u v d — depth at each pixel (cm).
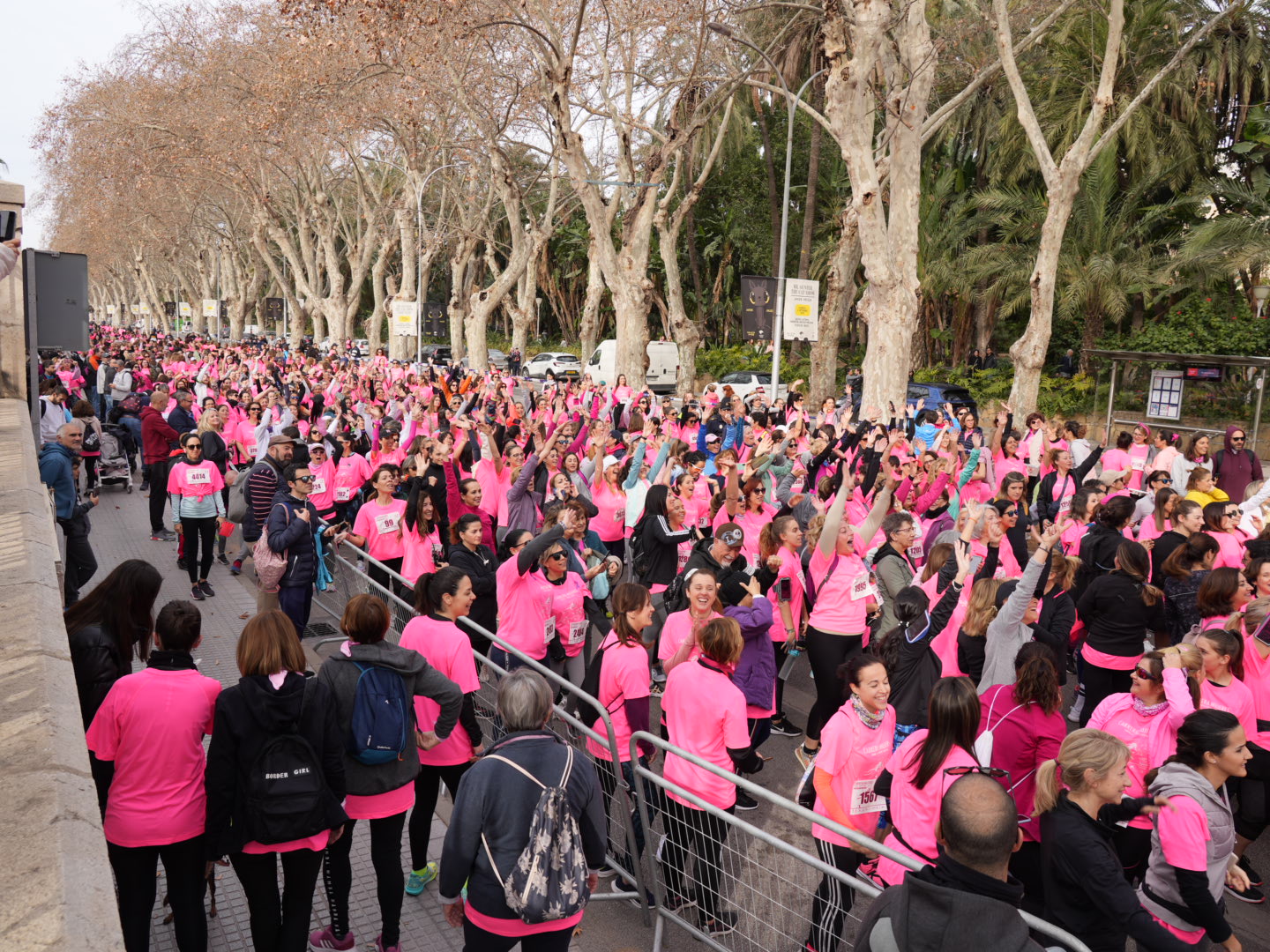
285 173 4691
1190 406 2108
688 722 456
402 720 423
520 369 4159
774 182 4006
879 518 718
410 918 474
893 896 264
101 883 249
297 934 390
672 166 4244
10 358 1009
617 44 2836
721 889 443
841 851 436
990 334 3628
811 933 402
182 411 1338
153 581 429
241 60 3828
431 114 3581
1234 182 2756
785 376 3853
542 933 346
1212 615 604
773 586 708
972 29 2430
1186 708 466
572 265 6069
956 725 383
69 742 320
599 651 519
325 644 854
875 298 1978
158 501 1266
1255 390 2009
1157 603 657
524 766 348
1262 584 630
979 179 3638
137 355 3009
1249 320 2650
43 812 273
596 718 509
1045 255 2053
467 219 4412
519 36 2867
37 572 486
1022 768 441
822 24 1941
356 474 1054
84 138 4500
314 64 2925
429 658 487
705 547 636
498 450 1007
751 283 2352
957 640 582
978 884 263
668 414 1658
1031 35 2023
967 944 245
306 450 936
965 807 266
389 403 1825
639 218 2778
